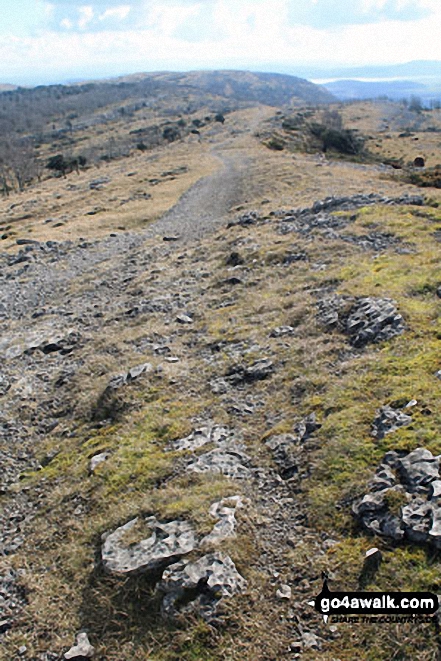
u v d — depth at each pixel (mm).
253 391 10781
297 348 11719
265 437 9031
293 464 8133
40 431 12227
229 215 35312
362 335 11180
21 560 7992
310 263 18000
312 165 53406
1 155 126375
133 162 95875
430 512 6188
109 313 19453
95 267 28297
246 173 54375
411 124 198375
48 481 9953
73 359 15797
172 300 18672
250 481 8047
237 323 14617
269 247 20938
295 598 5934
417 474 6820
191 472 8445
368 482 7090
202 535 6863
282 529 6984
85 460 10078
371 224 20906
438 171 38344
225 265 21344
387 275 14336
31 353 16906
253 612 5855
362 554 6168
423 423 7781
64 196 61844
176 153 93438
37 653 6340
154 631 5980
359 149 109312
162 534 7090
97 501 8586
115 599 6512
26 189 96125
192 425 10070
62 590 7094
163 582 6309
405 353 10000
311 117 173250
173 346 14383
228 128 141875
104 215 44219
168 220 39125
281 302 14938
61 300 23188
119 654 5922
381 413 8391
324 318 12672
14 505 9625
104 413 11883
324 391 9734
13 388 14312
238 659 5430
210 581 6145
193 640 5707
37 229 41781
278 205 32469
